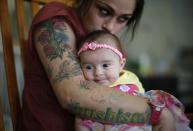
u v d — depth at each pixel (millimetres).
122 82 1042
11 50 1182
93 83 938
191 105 3369
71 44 1043
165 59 3639
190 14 3729
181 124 958
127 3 1122
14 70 1186
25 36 1298
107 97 905
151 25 3650
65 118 1031
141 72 3438
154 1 3641
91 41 1027
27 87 1106
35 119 1050
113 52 1023
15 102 1177
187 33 3738
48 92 1056
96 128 931
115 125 921
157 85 3346
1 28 1169
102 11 1127
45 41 1020
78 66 985
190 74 3521
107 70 1012
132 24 1310
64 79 940
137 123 913
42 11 1083
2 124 1128
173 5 3674
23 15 1302
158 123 916
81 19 1156
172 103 959
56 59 980
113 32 1181
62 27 1050
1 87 1563
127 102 904
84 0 1153
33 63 1087
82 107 910
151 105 917
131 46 3611
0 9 1168
